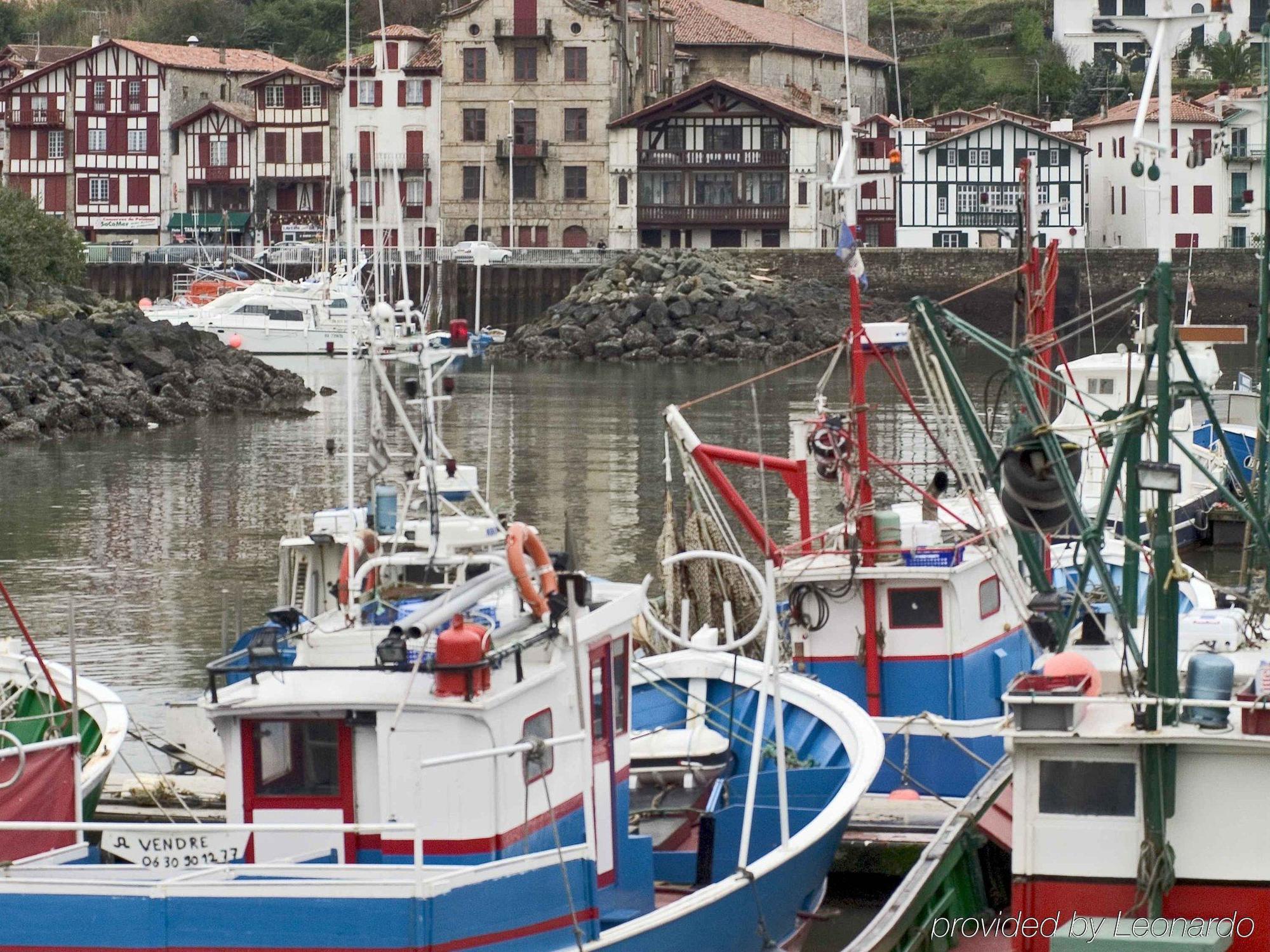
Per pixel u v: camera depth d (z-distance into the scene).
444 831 19.14
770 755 26.80
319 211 183.38
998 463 26.39
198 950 18.34
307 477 75.50
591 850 19.31
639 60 184.75
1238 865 20.75
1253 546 34.25
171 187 187.38
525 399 110.00
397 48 174.00
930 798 28.06
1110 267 151.25
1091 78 198.62
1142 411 23.02
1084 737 20.69
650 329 150.12
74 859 21.02
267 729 19.62
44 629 45.19
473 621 22.08
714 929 20.38
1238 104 100.88
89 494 70.56
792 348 147.12
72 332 111.75
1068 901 21.02
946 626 29.08
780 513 59.06
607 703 21.42
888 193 174.12
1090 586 36.19
